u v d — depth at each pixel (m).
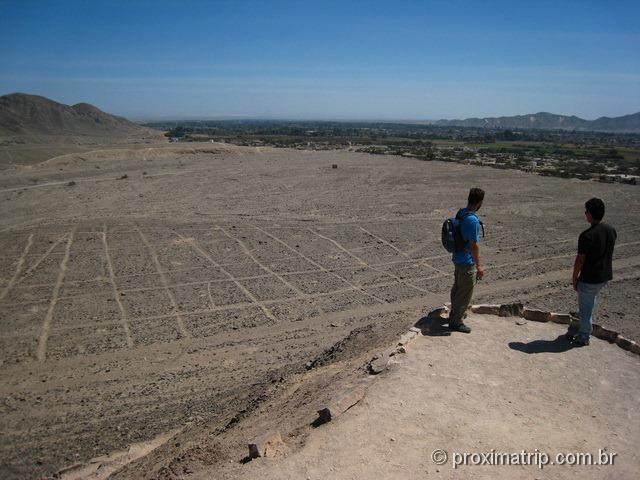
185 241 22.11
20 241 21.48
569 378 6.66
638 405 6.06
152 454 7.88
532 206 31.19
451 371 6.77
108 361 11.85
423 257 20.69
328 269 18.97
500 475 4.78
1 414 9.68
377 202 32.09
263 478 4.87
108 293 16.02
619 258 20.28
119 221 25.39
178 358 12.07
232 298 15.90
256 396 9.12
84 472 7.96
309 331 13.64
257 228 24.66
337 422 5.68
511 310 8.75
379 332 10.51
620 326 12.91
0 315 14.14
